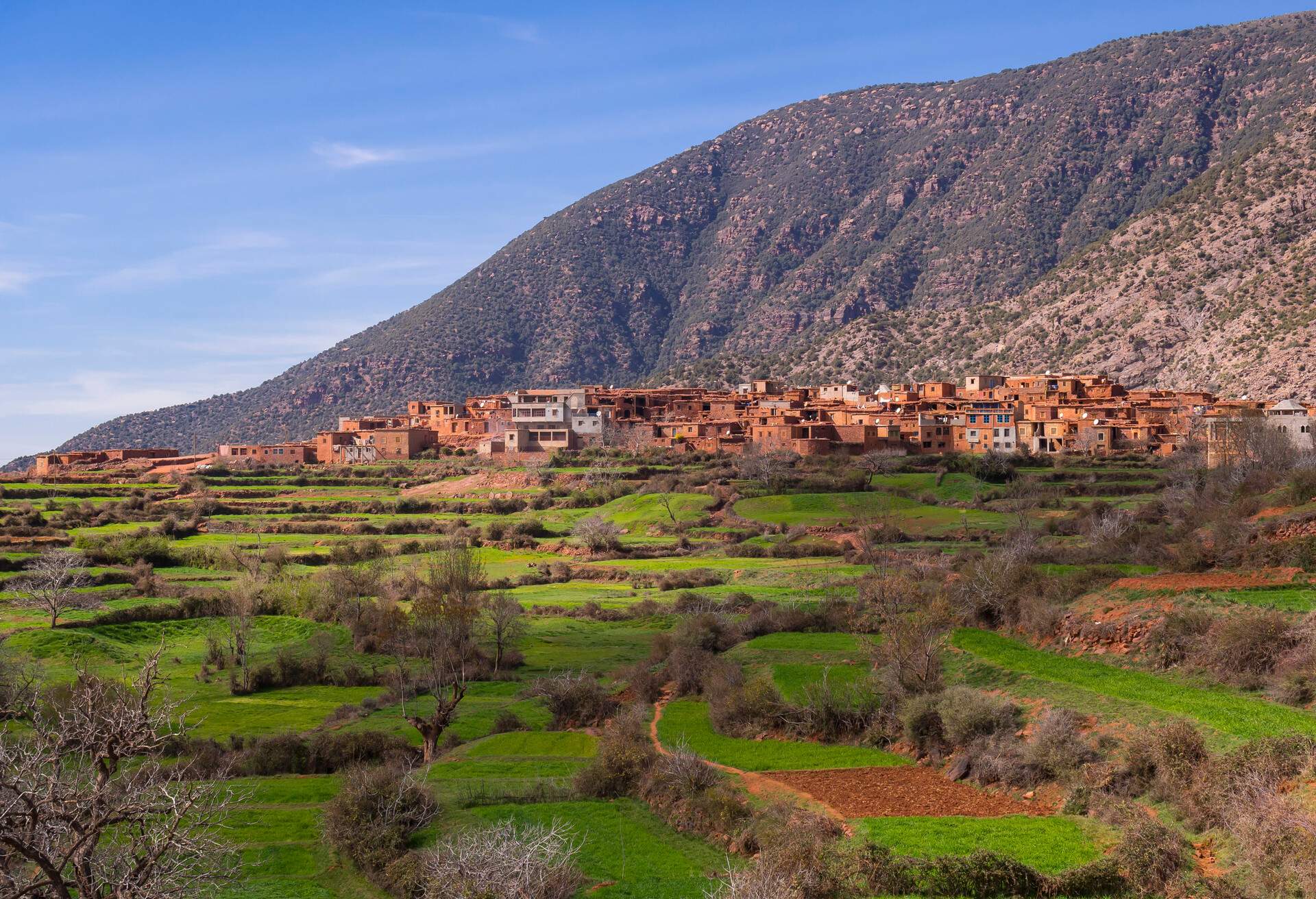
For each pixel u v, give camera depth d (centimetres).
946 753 5284
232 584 12281
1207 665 5334
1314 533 7081
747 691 6341
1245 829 3519
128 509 18250
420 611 8775
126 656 9744
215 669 9425
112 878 2825
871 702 6012
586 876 4216
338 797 5066
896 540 12694
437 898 3753
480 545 15550
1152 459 17575
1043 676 5584
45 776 2634
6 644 9162
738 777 5238
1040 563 8412
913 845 4016
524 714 7481
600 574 13050
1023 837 4038
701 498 16612
